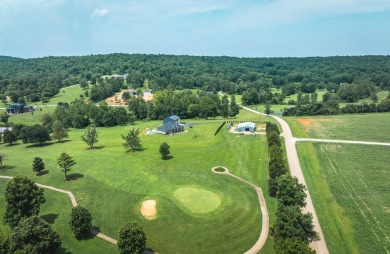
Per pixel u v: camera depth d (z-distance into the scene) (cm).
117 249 6297
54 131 14388
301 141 12838
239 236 6631
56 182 9181
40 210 7762
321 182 8919
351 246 6134
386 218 7012
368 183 8756
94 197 8325
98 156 11344
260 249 6231
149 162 10744
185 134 15288
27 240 5597
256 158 11144
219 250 6241
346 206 7588
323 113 19800
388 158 10606
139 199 8150
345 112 19675
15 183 6856
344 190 8400
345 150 11600
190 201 7944
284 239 5678
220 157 11325
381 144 12212
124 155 11512
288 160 10681
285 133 14288
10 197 6738
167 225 7019
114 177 9431
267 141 12750
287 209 6322
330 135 13812
